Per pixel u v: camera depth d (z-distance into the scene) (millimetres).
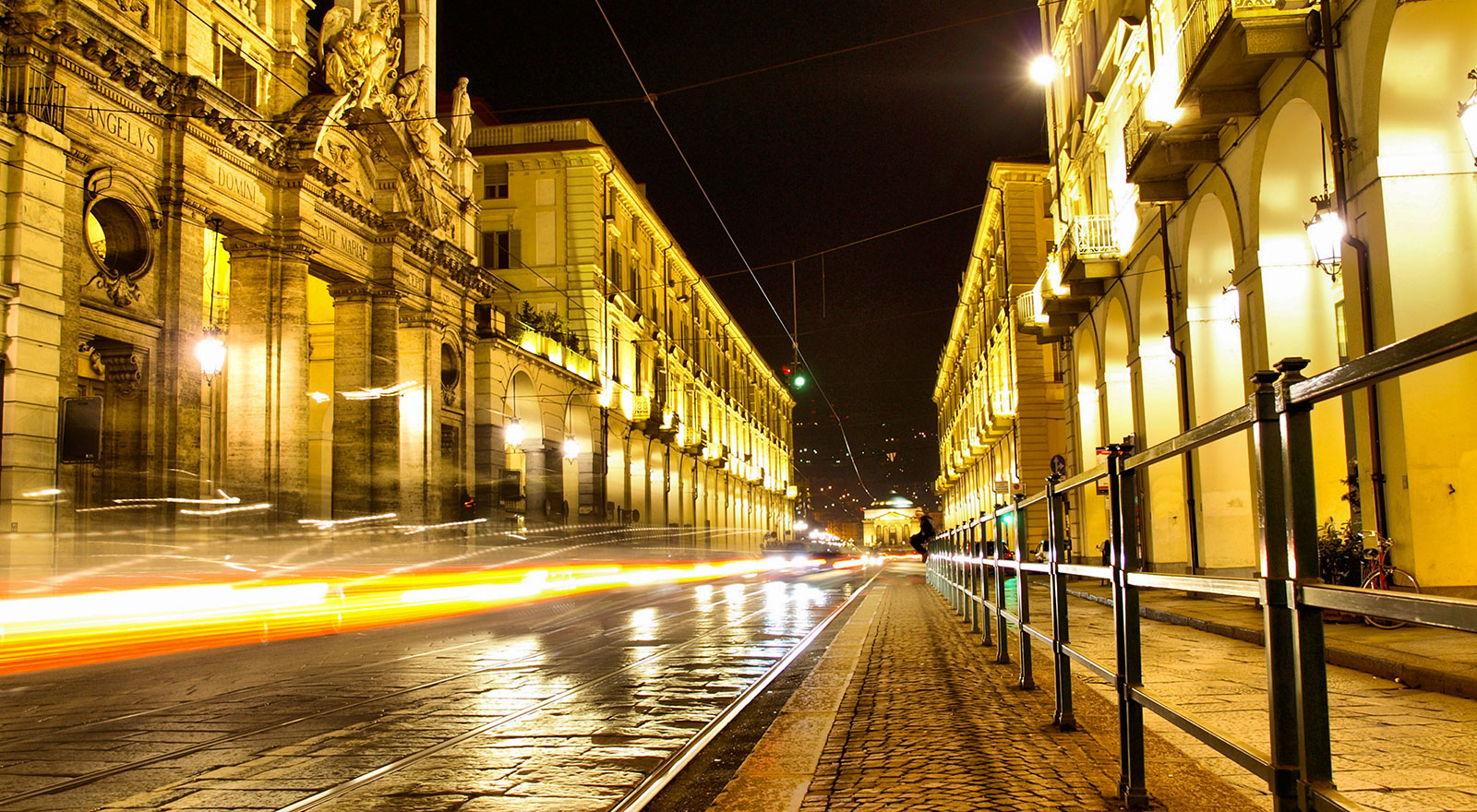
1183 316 17500
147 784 5637
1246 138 14391
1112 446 4453
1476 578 10234
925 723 6586
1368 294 11023
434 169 31297
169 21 20719
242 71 23812
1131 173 17125
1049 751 5578
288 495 23609
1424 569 10281
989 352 44781
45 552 16516
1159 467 20047
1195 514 17328
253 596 21094
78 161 17984
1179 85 14805
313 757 6340
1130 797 4289
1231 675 8266
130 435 19766
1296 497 2496
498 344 34500
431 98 32000
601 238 43656
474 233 34938
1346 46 11328
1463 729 5852
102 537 18047
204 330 21859
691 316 61156
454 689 9195
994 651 10828
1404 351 1900
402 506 28625
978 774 5035
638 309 49344
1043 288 27016
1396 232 10539
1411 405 10477
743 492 74500
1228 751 2922
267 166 23781
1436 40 10336
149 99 19891
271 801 5250
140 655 12578
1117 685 4418
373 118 27531
